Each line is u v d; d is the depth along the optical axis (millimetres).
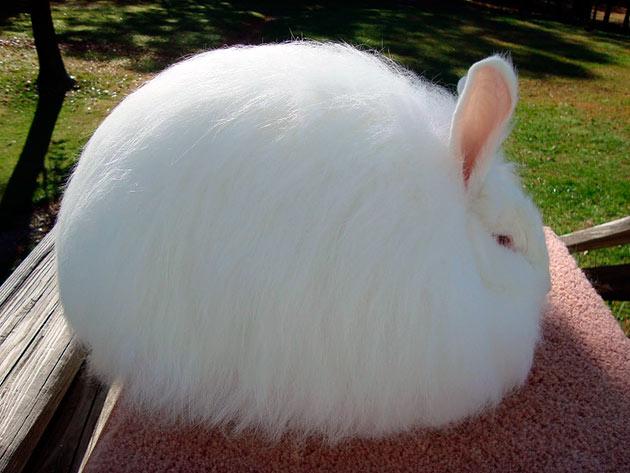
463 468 609
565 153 2561
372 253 508
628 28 6270
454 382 553
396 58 3986
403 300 513
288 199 509
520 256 610
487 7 6512
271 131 525
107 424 626
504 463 618
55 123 2650
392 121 544
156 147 542
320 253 505
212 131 533
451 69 3848
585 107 3279
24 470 669
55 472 663
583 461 626
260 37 4332
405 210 520
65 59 3521
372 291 509
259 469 589
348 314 508
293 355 517
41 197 2078
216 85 560
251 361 523
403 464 605
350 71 575
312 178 512
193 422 604
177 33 4320
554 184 2223
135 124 569
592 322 841
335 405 536
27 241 1869
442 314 526
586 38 5242
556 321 838
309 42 668
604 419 678
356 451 612
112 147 571
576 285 924
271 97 541
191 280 520
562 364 756
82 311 570
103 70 3414
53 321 691
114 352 563
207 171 521
